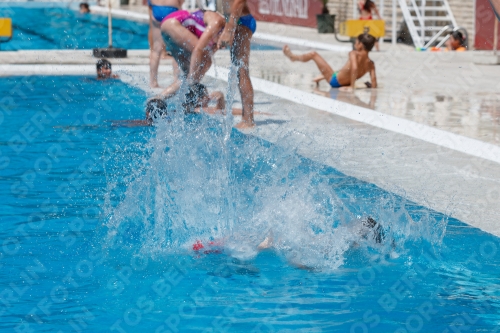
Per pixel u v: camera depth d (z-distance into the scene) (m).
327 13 28.73
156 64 14.68
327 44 24.33
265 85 15.88
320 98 13.88
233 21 10.18
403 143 9.52
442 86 15.67
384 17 26.39
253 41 25.50
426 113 11.95
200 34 11.70
